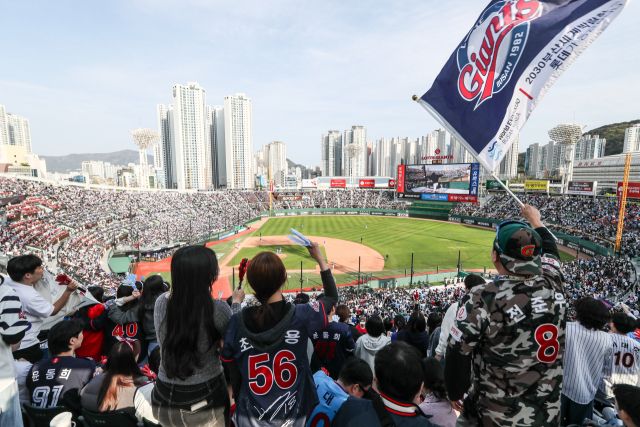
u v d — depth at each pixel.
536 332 2.32
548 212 61.38
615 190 66.50
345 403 2.77
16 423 3.48
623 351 4.32
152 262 44.59
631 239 40.34
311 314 2.80
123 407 3.63
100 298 6.66
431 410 3.61
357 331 7.44
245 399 2.68
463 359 2.49
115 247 46.69
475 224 72.19
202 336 2.65
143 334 5.70
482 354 2.52
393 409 2.57
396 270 41.19
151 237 52.19
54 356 4.28
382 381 2.60
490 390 2.49
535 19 5.34
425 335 6.28
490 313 2.38
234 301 3.25
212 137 157.25
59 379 4.05
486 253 47.91
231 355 2.68
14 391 3.49
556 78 5.16
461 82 6.05
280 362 2.62
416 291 30.56
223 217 76.75
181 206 76.12
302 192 103.56
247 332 2.59
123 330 5.62
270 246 53.69
